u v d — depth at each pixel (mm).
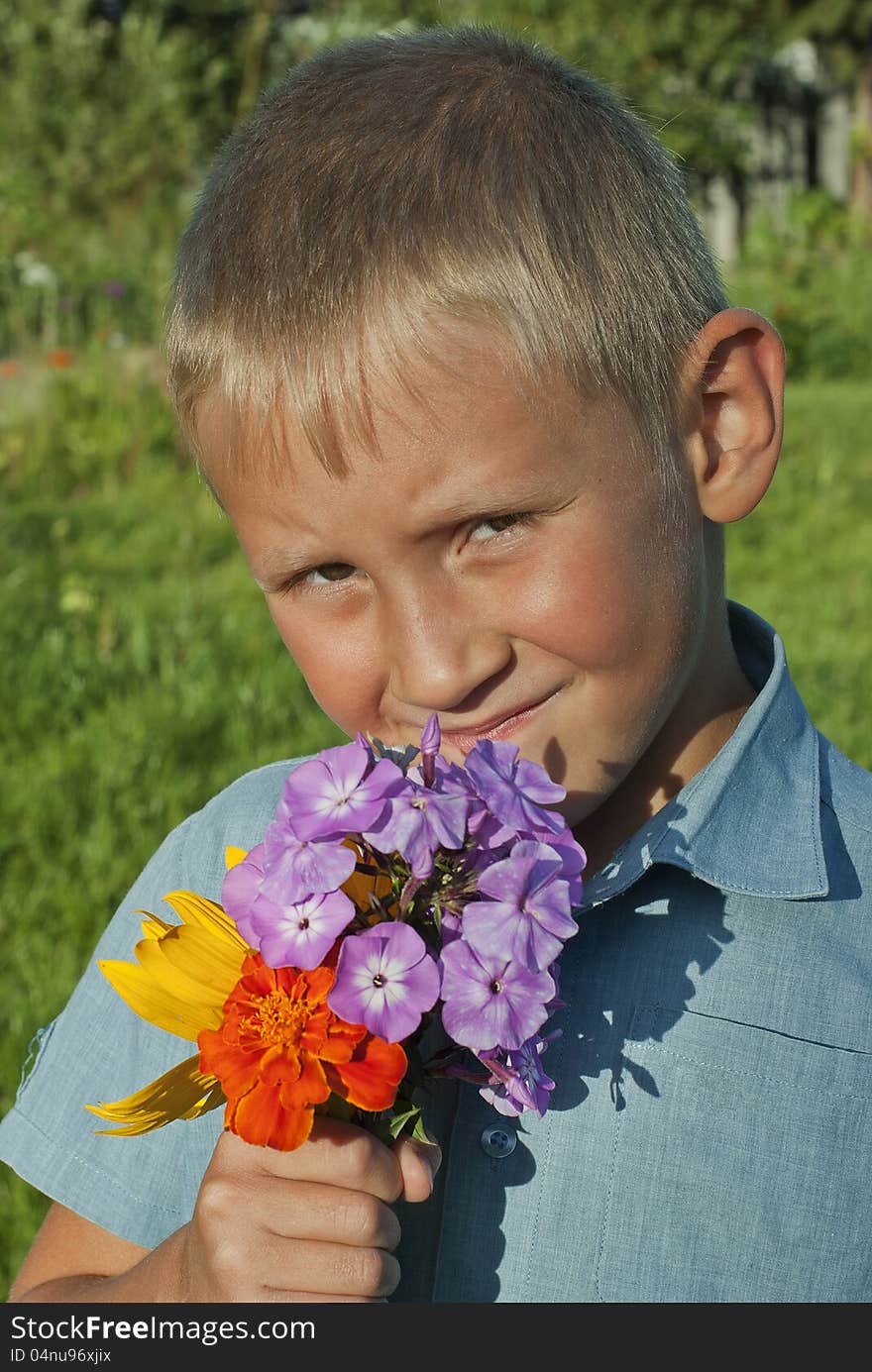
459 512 1286
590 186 1410
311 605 1397
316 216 1352
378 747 1271
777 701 1648
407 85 1460
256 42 17219
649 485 1375
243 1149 1345
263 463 1341
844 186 20734
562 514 1316
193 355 1408
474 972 1166
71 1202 1771
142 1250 1743
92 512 7680
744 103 18578
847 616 5871
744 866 1550
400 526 1296
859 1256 1500
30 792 4184
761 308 12297
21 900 3746
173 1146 1737
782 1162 1498
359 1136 1304
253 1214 1313
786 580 6363
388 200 1343
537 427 1295
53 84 17281
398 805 1175
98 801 4172
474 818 1209
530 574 1314
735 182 19125
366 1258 1302
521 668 1345
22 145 16922
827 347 12031
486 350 1283
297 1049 1158
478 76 1473
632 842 1548
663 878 1571
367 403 1279
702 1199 1490
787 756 1639
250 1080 1150
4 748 4535
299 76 1541
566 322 1325
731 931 1551
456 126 1406
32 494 8148
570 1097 1516
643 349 1391
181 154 16984
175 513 7637
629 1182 1495
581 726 1374
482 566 1315
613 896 1524
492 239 1325
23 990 3379
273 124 1478
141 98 17016
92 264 12367
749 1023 1524
